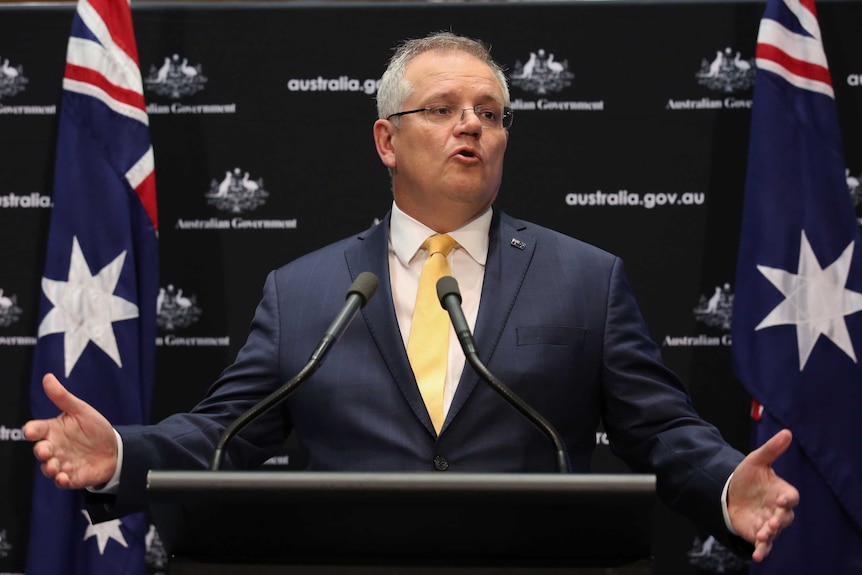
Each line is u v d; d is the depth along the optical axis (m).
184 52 4.00
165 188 3.98
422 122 2.66
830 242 3.57
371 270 2.72
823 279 3.55
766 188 3.58
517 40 3.98
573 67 3.96
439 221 2.73
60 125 3.73
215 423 2.46
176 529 1.70
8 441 3.93
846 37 3.92
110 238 3.67
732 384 3.90
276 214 3.99
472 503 1.59
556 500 1.57
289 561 1.70
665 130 3.94
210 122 3.99
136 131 3.73
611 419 2.61
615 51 3.96
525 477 1.59
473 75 2.67
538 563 1.67
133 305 3.66
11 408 3.93
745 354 3.54
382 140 2.86
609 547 1.66
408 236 2.77
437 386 2.53
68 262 3.65
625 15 3.96
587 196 3.95
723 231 3.92
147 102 3.99
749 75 3.92
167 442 2.21
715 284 3.91
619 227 3.94
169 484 1.61
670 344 3.91
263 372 2.65
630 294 2.74
